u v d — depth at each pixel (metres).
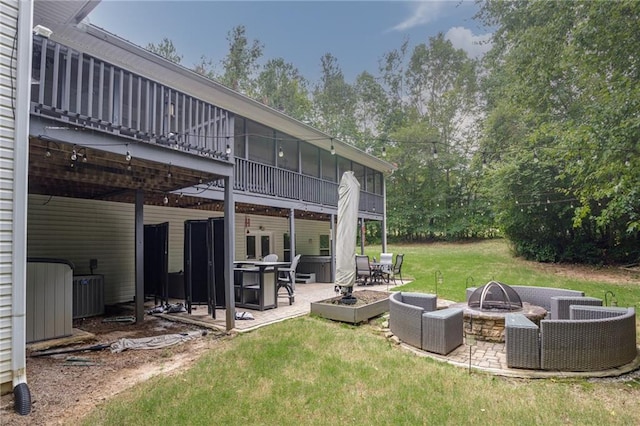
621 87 7.41
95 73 6.30
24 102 3.40
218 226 6.44
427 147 25.92
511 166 14.37
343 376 3.80
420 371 3.96
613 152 7.01
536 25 11.95
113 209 8.38
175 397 3.31
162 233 7.71
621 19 7.46
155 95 4.78
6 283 3.23
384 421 2.92
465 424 2.88
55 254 7.36
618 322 4.11
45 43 3.66
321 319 6.43
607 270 12.87
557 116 12.82
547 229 14.67
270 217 13.12
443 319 4.57
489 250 19.81
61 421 2.92
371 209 15.27
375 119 31.08
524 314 5.15
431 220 26.27
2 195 3.24
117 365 4.21
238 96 8.88
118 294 8.34
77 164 4.91
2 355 3.18
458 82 27.38
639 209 9.30
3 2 3.31
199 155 5.31
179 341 5.11
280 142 11.11
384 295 7.75
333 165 14.22
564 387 3.59
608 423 2.89
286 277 9.38
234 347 4.74
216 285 6.42
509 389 3.52
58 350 4.71
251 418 2.96
